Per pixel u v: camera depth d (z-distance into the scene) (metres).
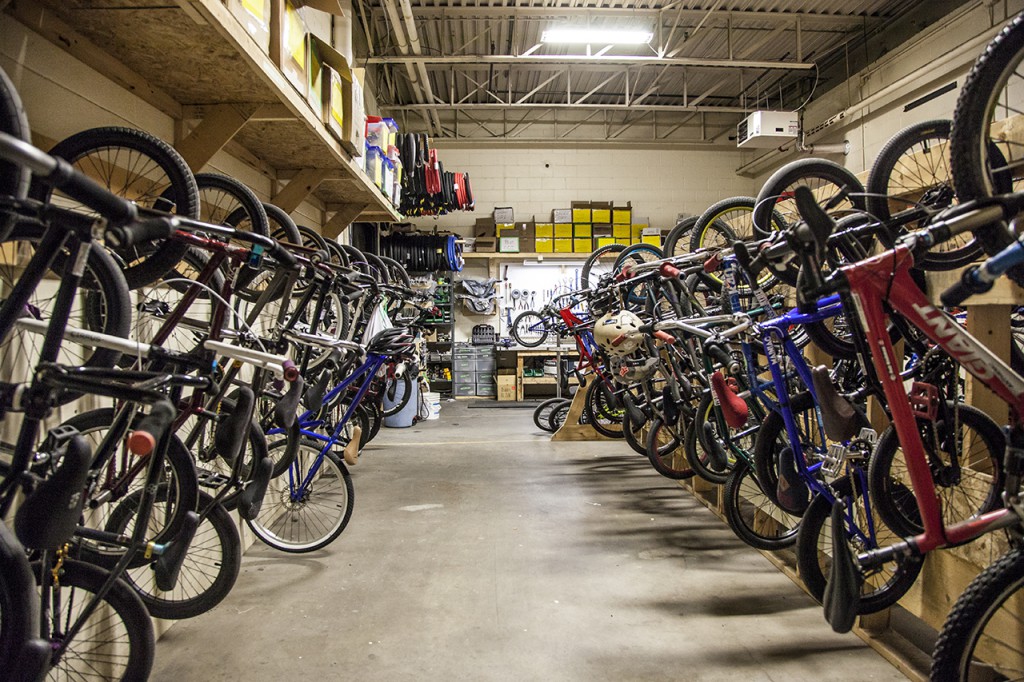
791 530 2.75
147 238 1.17
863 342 1.78
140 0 1.73
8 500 1.15
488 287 9.43
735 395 2.13
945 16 5.95
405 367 5.80
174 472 1.64
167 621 2.22
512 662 2.00
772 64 6.77
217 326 1.81
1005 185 1.57
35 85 1.84
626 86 8.09
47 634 1.31
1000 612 1.46
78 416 1.60
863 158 7.31
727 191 9.82
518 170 9.67
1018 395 1.39
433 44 7.48
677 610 2.36
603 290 3.92
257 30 2.03
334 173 3.76
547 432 6.44
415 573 2.72
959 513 1.81
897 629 2.26
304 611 2.36
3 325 1.10
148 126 2.39
